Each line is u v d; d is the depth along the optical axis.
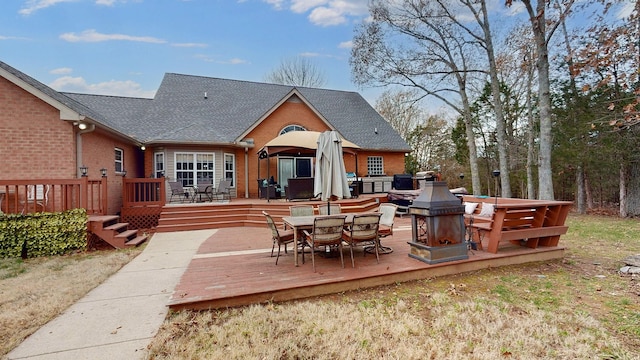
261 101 17.62
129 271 5.45
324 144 7.00
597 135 13.33
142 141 12.70
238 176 14.74
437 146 29.33
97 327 3.48
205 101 16.48
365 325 3.57
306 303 4.17
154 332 3.38
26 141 8.29
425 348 3.12
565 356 2.99
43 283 4.85
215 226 9.80
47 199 8.09
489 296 4.47
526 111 18.20
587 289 4.73
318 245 5.14
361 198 12.40
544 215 6.25
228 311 3.92
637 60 6.95
